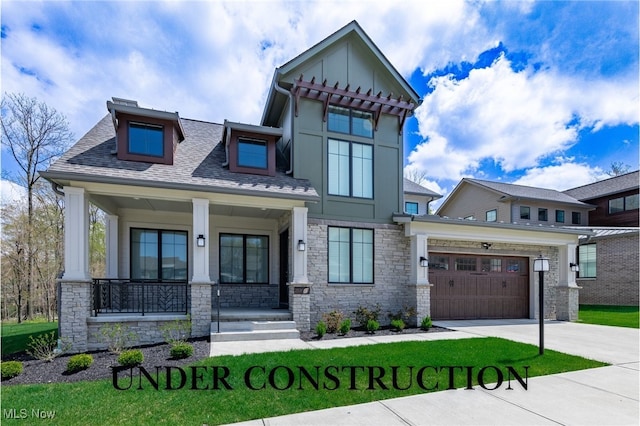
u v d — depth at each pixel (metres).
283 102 11.95
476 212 26.34
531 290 13.04
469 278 12.42
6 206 18.47
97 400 4.55
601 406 4.55
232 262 11.79
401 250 11.43
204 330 8.52
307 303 9.49
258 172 10.34
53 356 6.84
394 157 11.84
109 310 9.20
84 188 8.09
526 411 4.37
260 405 4.45
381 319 10.90
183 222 11.26
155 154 9.44
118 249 10.49
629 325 11.29
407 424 3.98
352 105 11.34
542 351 7.08
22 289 18.42
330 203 10.83
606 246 18.58
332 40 11.21
